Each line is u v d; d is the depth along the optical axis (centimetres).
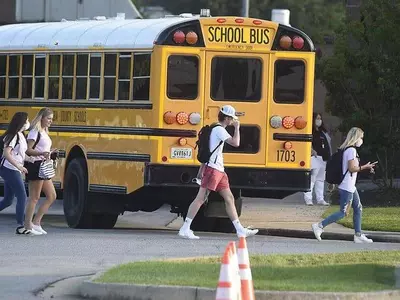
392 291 3850
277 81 6106
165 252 5216
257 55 6066
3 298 3941
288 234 6462
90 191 6300
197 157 5772
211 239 5900
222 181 5762
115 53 6172
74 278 4309
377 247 5709
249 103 6059
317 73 8725
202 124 5988
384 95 8431
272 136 6100
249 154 6075
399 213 7331
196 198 5838
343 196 5994
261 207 7931
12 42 6925
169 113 5925
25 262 4828
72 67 6462
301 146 6125
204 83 5988
